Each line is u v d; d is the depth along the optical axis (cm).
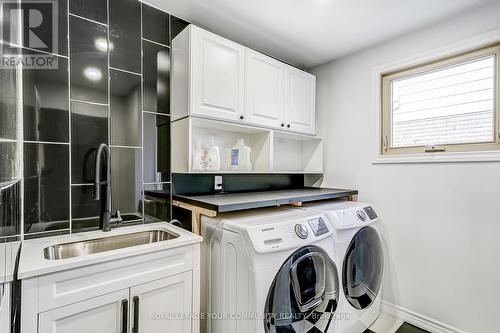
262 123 196
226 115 172
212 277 142
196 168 173
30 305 87
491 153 156
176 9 169
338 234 155
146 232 151
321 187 256
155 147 169
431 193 182
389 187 204
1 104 92
